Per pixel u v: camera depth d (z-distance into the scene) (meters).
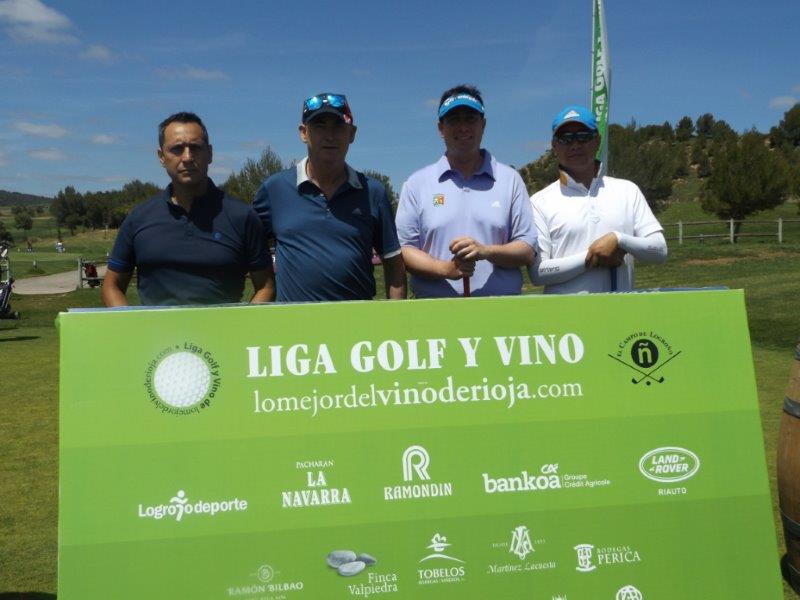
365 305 2.98
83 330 2.84
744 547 3.02
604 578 2.93
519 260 3.94
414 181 4.22
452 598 2.86
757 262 22.66
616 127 45.84
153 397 2.84
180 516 2.79
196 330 2.89
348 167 3.84
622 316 3.10
